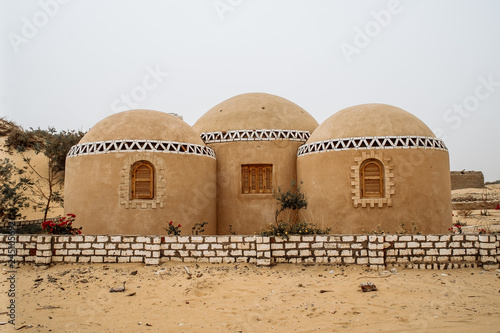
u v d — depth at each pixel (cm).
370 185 1523
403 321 700
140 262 1137
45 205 2612
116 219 1476
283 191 1788
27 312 773
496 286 900
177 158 1562
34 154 3134
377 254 1063
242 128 1853
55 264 1151
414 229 1373
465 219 2609
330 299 832
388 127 1548
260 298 849
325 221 1557
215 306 804
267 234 1137
